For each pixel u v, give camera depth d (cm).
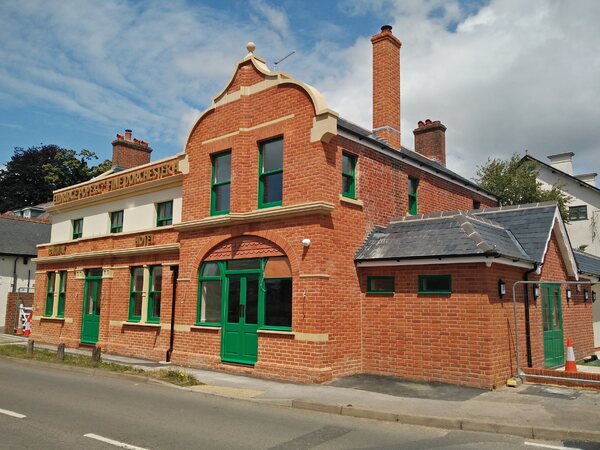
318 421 883
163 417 884
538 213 1423
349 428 834
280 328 1312
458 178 1983
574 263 1563
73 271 2180
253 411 952
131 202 2000
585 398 1020
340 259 1330
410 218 1479
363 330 1368
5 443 709
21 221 3500
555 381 1159
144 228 1912
